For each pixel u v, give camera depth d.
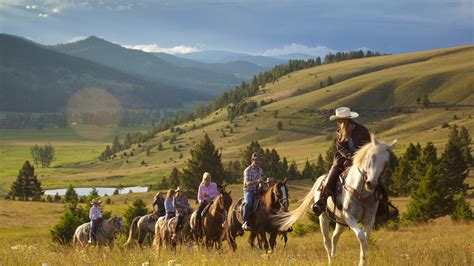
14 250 11.48
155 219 20.81
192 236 16.44
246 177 15.11
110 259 9.16
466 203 43.50
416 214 42.53
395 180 79.06
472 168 110.31
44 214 72.19
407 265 8.86
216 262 8.88
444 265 8.92
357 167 9.29
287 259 9.17
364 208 9.51
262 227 15.02
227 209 15.66
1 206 80.75
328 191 10.00
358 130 10.03
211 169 97.75
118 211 67.50
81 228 21.33
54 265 8.98
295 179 122.44
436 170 43.88
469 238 20.84
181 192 16.95
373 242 20.81
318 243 23.55
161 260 8.80
